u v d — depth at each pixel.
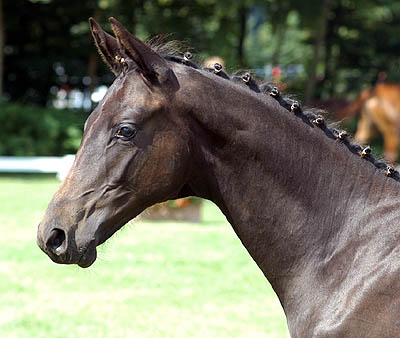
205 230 19.00
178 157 5.18
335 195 5.37
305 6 43.03
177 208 20.25
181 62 5.42
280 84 5.98
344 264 5.19
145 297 12.66
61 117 37.94
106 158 5.08
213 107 5.26
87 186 5.07
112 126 5.10
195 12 44.00
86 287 13.27
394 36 49.00
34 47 44.88
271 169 5.33
